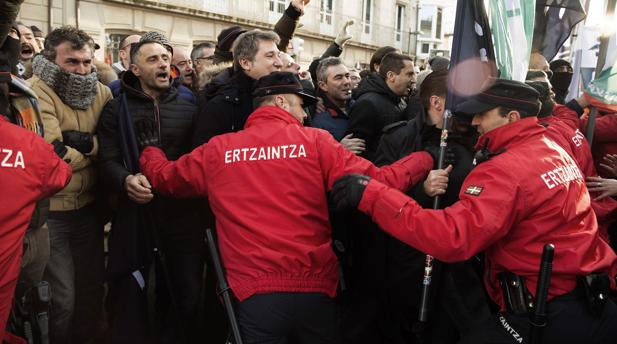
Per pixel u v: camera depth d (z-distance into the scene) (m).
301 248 1.98
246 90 2.83
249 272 1.98
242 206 2.02
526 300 1.81
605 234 2.87
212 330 3.13
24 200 1.79
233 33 3.65
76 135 2.68
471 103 1.94
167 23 14.00
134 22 13.10
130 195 2.45
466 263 2.38
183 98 3.12
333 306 2.09
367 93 3.49
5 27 1.76
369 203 1.88
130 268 2.60
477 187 1.79
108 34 12.62
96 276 2.97
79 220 2.83
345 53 21.28
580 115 3.33
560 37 3.44
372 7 22.61
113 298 2.81
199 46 4.48
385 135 2.74
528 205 1.75
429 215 1.79
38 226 2.30
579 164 2.72
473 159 2.39
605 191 2.67
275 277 1.96
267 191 2.02
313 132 2.13
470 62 2.24
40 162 1.86
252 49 2.75
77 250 2.85
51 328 2.68
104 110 2.80
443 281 2.42
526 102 1.90
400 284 2.54
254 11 16.73
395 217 1.83
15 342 1.98
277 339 1.97
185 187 2.25
